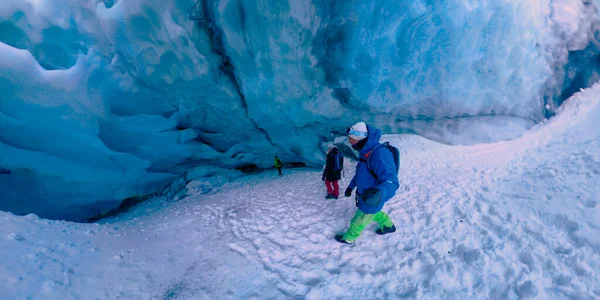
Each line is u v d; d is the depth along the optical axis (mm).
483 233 2605
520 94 5211
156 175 8695
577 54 5531
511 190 3248
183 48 6352
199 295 2318
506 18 4781
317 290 2221
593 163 3145
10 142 6258
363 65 5480
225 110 7836
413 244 2646
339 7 5234
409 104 5578
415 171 4527
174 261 2943
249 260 2828
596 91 5168
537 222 2576
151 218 5066
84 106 6512
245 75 6684
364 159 2490
